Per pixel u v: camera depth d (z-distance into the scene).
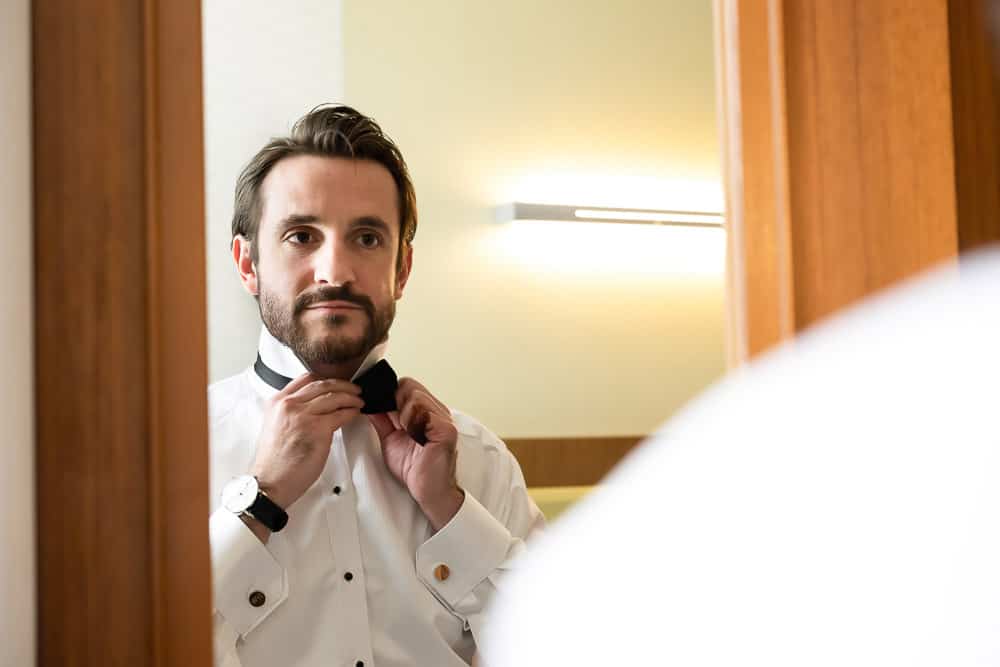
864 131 0.74
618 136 2.51
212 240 2.14
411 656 1.26
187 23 0.60
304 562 1.24
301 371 1.35
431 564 1.27
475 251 2.36
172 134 0.60
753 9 0.74
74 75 0.58
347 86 2.24
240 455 1.34
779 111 0.74
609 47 2.51
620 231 2.50
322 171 1.31
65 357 0.58
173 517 0.59
